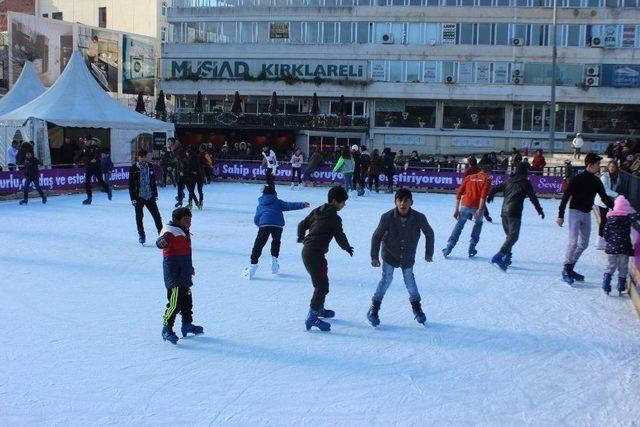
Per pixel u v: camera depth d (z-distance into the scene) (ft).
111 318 24.36
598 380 18.83
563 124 163.22
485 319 25.12
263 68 170.40
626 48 156.66
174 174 88.02
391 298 28.17
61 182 73.77
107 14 201.36
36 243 40.42
